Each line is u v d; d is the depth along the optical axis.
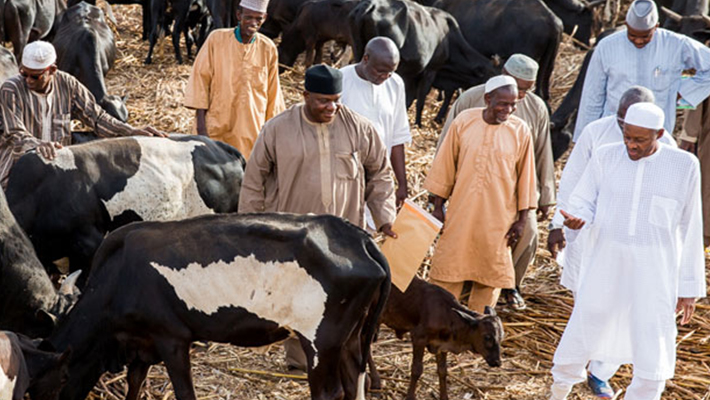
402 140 8.47
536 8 15.56
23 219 7.26
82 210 7.41
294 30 15.99
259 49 8.95
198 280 5.75
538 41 15.50
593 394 7.73
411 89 15.00
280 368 7.79
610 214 6.71
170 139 8.11
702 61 9.16
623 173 6.67
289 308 5.79
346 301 5.82
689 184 6.56
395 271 6.86
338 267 5.75
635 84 9.14
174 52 17.33
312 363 5.89
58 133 7.86
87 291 6.08
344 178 6.83
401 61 14.47
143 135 8.12
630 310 6.75
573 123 13.87
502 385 7.88
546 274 10.22
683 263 6.76
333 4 15.23
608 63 9.20
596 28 19.55
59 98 7.85
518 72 8.17
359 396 6.33
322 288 5.76
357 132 6.86
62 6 16.12
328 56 18.05
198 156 8.11
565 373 7.04
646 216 6.61
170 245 5.81
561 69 17.94
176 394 5.96
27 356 5.89
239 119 8.92
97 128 8.06
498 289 8.32
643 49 9.13
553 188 8.59
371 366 7.58
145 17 17.69
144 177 7.70
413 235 6.86
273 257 5.73
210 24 16.94
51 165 7.35
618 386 7.95
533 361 8.38
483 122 7.98
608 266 6.75
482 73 15.20
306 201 6.80
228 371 7.68
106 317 6.05
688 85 9.25
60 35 13.58
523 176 8.08
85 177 7.45
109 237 6.02
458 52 15.20
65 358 5.89
